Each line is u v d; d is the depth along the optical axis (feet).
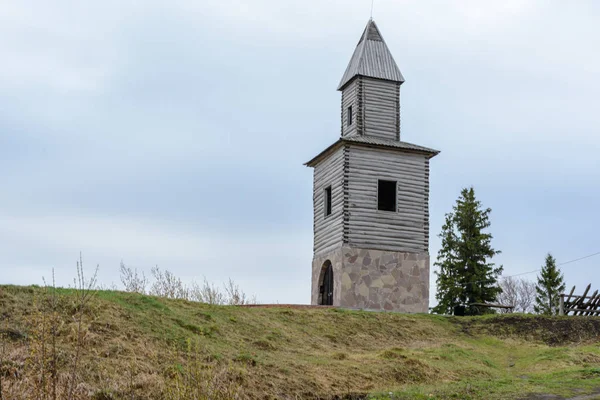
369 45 133.18
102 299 76.23
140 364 63.41
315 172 133.90
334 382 70.38
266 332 86.17
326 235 124.98
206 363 67.72
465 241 183.52
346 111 133.28
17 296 70.95
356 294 116.26
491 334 106.63
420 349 91.76
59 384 55.88
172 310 81.25
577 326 107.76
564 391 68.69
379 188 127.44
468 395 67.31
